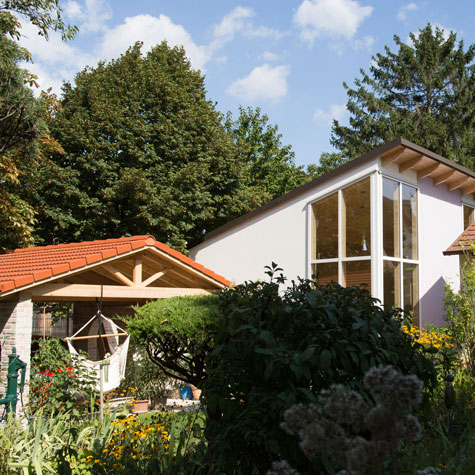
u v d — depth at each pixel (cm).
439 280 1501
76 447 629
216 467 452
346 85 3862
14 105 1384
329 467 304
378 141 3628
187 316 556
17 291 977
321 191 1429
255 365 367
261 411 344
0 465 552
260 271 1562
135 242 1147
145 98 2312
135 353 1197
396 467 207
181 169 2189
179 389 1193
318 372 361
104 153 2170
